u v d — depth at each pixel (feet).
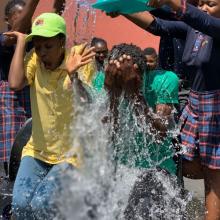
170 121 14.14
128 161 13.69
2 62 18.13
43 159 14.30
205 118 14.67
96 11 30.12
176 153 14.79
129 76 13.17
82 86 13.39
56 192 12.91
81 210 10.29
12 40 17.31
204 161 14.74
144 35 32.96
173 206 14.05
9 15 17.78
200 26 13.57
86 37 27.96
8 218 16.60
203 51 14.58
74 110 12.48
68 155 13.09
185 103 16.10
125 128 13.52
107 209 12.26
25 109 18.48
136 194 13.62
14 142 15.93
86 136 11.61
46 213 13.65
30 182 14.20
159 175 13.92
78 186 10.41
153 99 14.02
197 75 14.76
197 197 19.38
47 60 13.99
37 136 14.40
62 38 14.11
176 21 15.49
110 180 12.59
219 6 14.39
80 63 13.32
